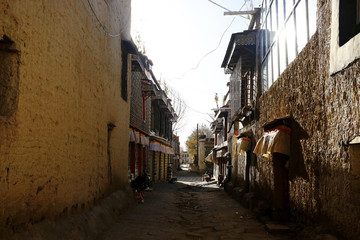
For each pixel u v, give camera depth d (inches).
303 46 297.0
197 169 2240.4
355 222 185.6
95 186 323.6
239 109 557.3
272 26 414.0
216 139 1428.4
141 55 637.9
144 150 855.7
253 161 510.0
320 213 244.2
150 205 500.4
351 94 192.7
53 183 219.5
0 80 172.4
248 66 536.4
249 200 474.9
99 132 339.6
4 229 160.6
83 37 281.3
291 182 323.3
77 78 266.8
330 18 227.8
